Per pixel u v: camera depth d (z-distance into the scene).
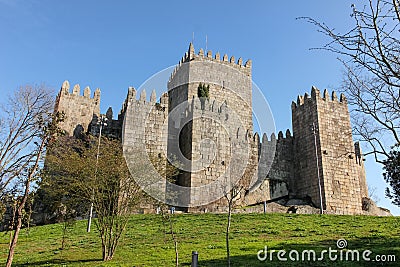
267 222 28.81
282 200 44.41
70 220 23.98
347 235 22.83
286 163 46.72
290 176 46.34
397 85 10.12
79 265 18.19
